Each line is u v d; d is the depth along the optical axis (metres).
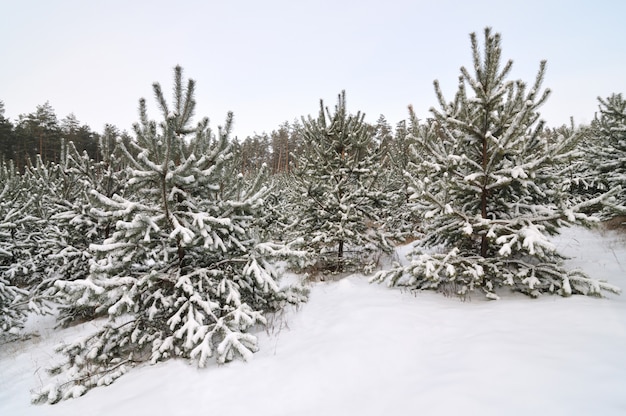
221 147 5.01
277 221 10.54
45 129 32.66
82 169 8.22
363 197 8.80
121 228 4.28
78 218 8.27
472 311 4.69
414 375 3.18
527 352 3.10
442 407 2.50
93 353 4.47
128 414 3.27
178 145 4.84
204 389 3.54
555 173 5.70
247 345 4.31
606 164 9.41
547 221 5.07
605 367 2.63
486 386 2.65
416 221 12.53
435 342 3.84
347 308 5.61
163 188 4.55
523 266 5.45
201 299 4.66
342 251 9.55
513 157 5.64
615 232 9.62
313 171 9.20
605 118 10.40
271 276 5.33
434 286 6.10
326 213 8.95
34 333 7.98
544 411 2.23
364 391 3.10
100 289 4.04
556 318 3.90
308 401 3.10
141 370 4.34
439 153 6.13
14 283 10.80
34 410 3.82
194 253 5.48
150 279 4.69
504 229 5.21
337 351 3.89
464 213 5.58
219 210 5.22
